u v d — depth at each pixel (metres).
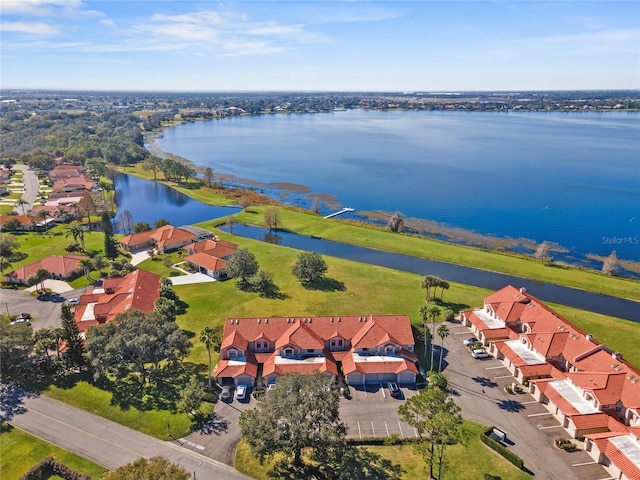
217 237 165.75
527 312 99.19
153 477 51.03
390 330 92.19
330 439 59.81
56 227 178.38
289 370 84.06
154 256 146.00
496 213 198.12
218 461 66.12
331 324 94.06
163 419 74.00
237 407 77.62
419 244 161.38
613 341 99.62
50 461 64.06
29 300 115.94
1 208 197.12
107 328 83.88
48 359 88.19
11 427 72.06
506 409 77.25
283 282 127.69
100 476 62.41
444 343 97.88
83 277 130.25
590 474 63.84
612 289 127.38
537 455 67.31
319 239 171.12
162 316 90.44
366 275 133.62
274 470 64.81
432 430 60.94
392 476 63.47
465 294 121.31
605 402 72.19
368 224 186.88
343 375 86.25
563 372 85.62
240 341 89.31
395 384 82.50
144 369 82.25
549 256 152.25
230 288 123.00
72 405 77.44
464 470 64.50
